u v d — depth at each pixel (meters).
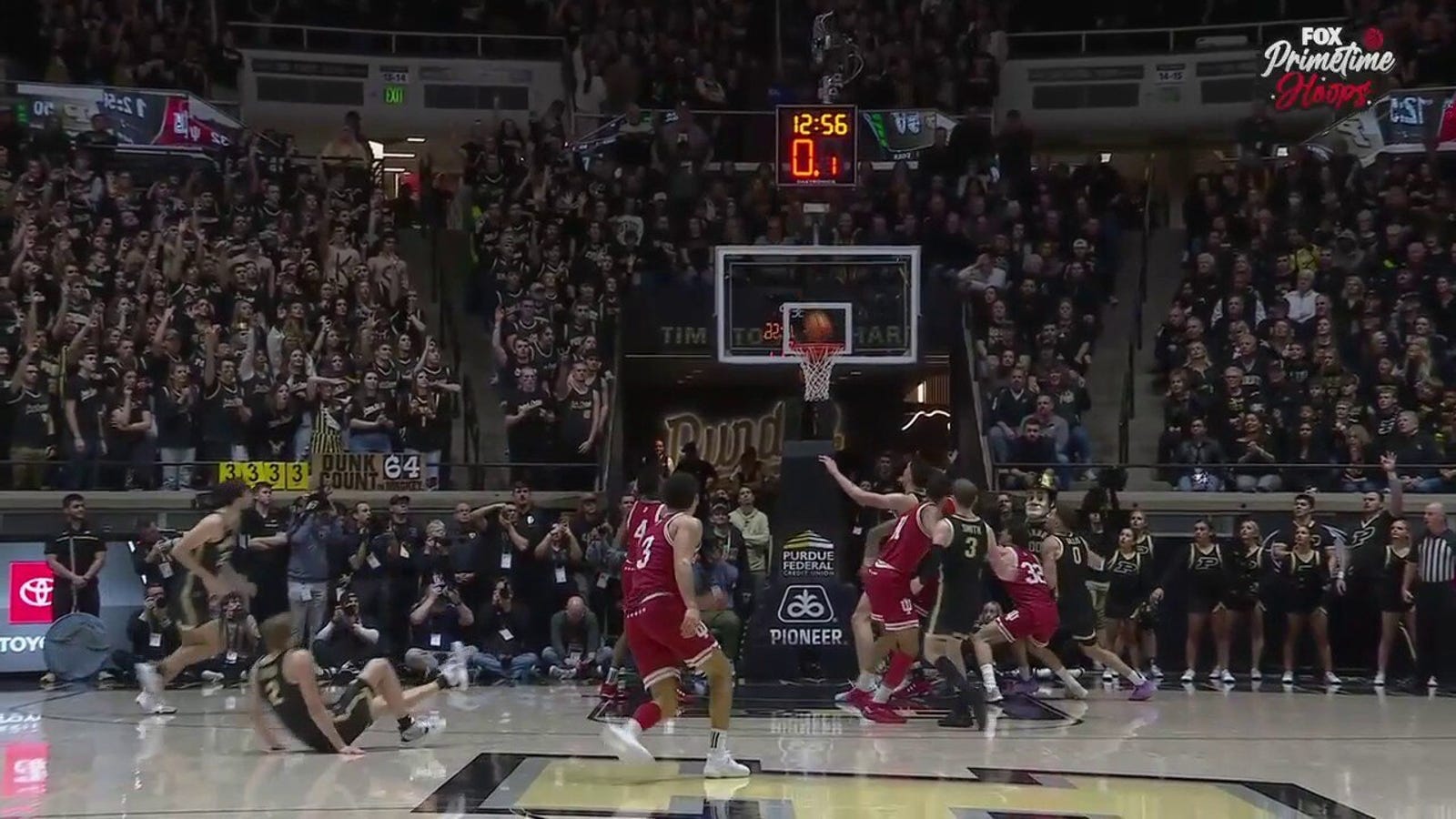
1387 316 16.28
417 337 16.28
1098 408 17.69
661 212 18.45
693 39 21.95
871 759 7.95
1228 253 17.25
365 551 12.68
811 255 13.21
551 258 17.36
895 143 19.88
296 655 8.05
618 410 16.72
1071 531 11.67
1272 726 9.65
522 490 13.22
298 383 14.84
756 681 11.73
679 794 6.72
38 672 12.75
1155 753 8.28
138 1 20.27
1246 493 14.55
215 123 18.81
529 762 7.77
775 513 11.97
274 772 7.43
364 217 18.11
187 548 10.06
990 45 22.03
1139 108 22.09
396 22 22.33
